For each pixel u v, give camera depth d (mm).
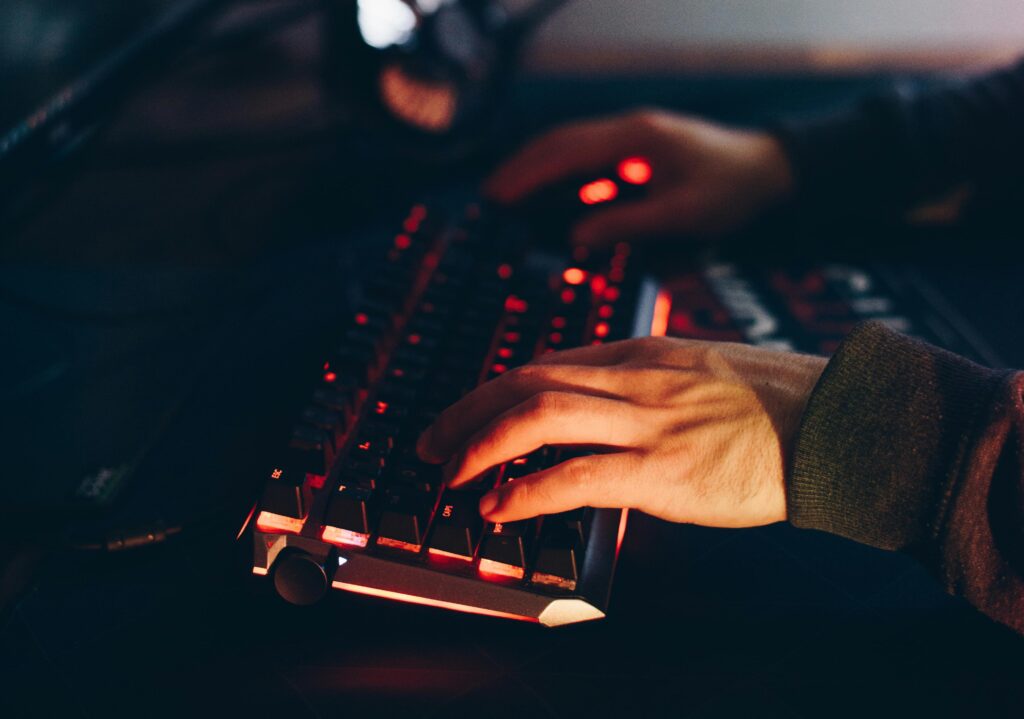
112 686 478
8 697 471
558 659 495
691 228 853
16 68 746
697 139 872
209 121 1033
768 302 790
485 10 979
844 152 886
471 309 682
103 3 864
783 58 1184
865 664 490
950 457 461
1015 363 707
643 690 476
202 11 955
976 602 466
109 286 798
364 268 831
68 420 654
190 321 761
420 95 928
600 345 603
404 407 586
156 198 917
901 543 481
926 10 1170
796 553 566
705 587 540
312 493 519
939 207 903
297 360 718
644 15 1160
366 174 972
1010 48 1184
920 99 892
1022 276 819
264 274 820
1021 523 445
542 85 1151
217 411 667
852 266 843
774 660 492
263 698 472
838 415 483
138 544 549
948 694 472
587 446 537
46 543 548
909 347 499
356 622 518
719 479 509
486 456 513
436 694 475
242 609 523
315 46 1153
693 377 541
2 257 824
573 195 879
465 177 980
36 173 750
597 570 506
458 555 497
